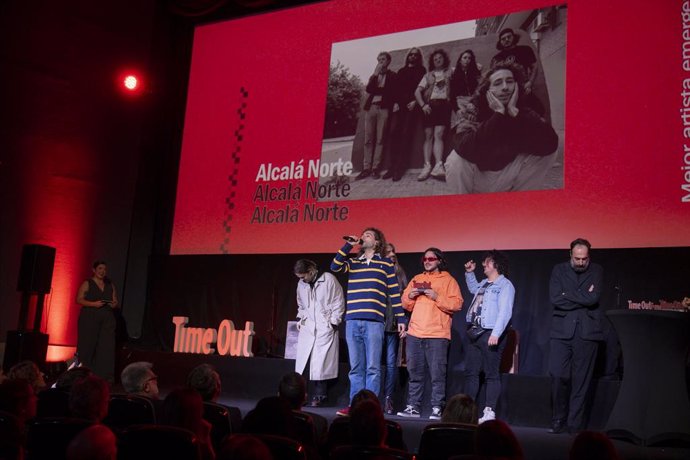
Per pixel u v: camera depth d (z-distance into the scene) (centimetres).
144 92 993
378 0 856
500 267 614
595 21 716
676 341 487
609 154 689
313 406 674
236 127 924
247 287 876
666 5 683
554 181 713
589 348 543
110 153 973
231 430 340
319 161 859
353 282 623
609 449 222
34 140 920
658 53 680
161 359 823
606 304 667
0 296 884
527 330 707
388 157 812
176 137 970
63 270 927
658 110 673
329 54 877
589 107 706
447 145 778
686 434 475
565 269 560
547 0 746
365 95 841
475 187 754
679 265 645
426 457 298
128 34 998
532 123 733
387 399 637
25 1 923
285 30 915
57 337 917
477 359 611
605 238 680
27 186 911
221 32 961
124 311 955
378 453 245
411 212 786
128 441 262
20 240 903
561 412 547
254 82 923
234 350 793
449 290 607
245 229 892
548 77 732
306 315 683
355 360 612
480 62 775
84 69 960
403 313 612
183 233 933
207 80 959
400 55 828
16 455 273
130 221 972
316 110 873
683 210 650
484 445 244
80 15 962
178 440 257
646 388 491
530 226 719
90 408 310
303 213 856
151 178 979
